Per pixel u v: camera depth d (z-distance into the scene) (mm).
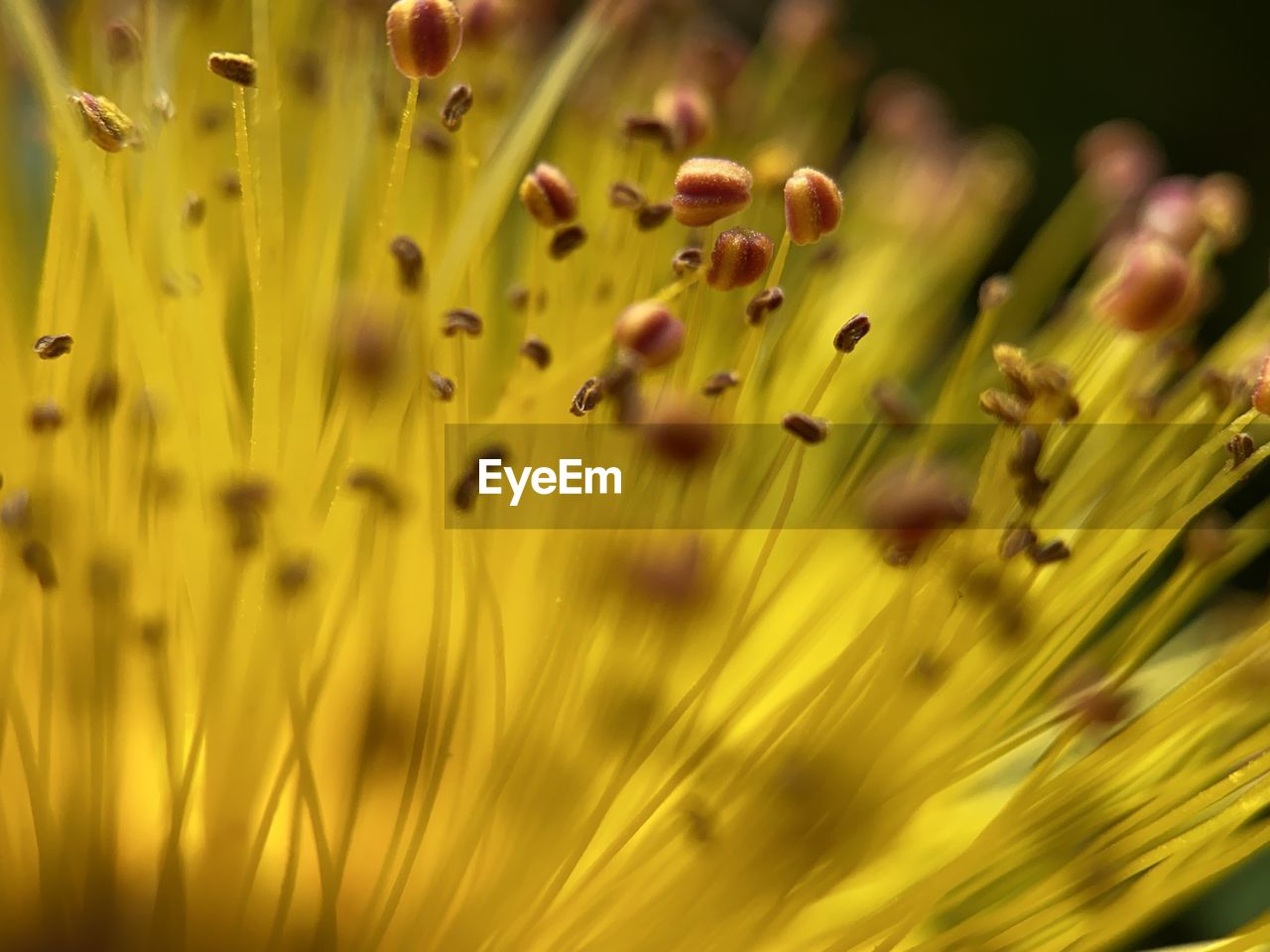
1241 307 61
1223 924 48
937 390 50
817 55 52
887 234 50
